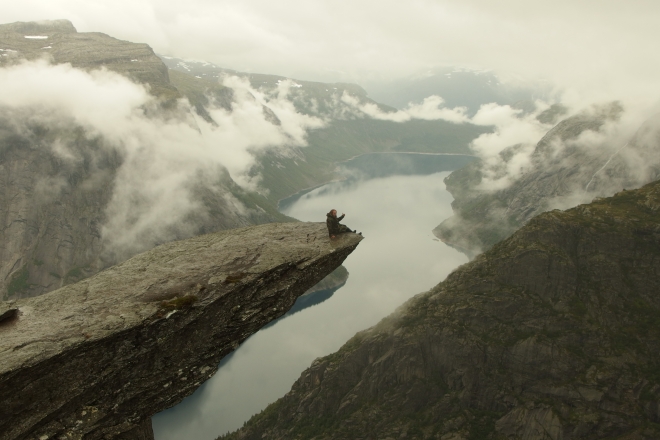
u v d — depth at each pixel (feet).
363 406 522.47
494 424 467.11
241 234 131.13
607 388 446.19
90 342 80.53
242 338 104.27
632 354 465.47
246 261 110.63
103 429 84.58
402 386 518.37
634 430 419.54
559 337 491.31
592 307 504.84
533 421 449.48
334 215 127.44
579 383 455.63
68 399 79.77
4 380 71.56
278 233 131.95
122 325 84.58
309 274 114.93
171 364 93.30
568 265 524.11
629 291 508.53
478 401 490.08
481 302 537.65
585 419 433.89
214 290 98.37
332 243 123.95
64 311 88.38
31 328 82.58
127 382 87.61
